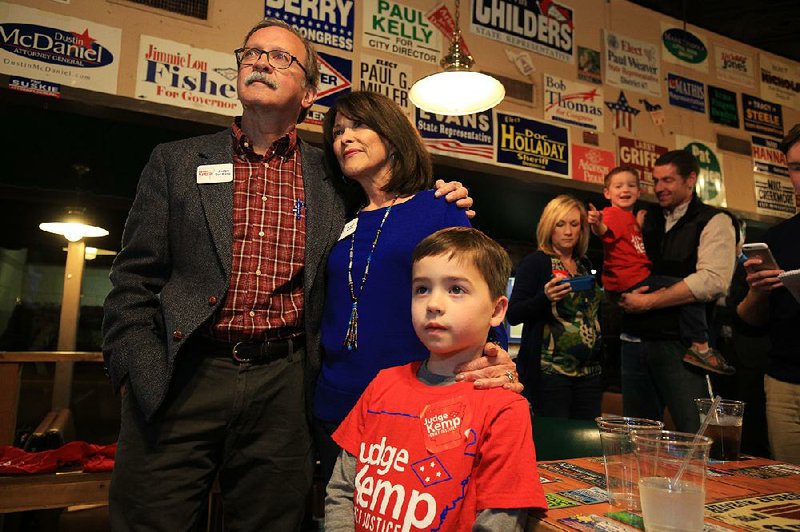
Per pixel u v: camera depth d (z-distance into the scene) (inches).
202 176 54.9
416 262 40.0
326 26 114.1
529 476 32.1
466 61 87.0
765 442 130.1
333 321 53.2
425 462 34.8
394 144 55.4
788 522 30.5
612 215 107.0
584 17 145.4
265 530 52.0
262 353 52.3
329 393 51.4
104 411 197.5
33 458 75.9
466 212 53.1
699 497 27.9
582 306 91.8
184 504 49.6
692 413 87.6
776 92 173.3
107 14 97.7
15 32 91.6
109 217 173.2
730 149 161.9
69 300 167.3
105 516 89.5
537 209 154.7
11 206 168.1
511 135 132.3
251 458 51.8
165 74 100.8
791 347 73.1
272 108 56.2
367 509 35.8
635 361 96.7
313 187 58.9
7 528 96.6
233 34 106.4
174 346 48.6
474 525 31.8
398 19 121.5
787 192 170.2
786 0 151.9
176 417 49.6
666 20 157.6
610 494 34.1
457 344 37.8
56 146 117.0
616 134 145.9
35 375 211.0
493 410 34.4
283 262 54.9
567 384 89.4
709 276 88.5
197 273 52.6
